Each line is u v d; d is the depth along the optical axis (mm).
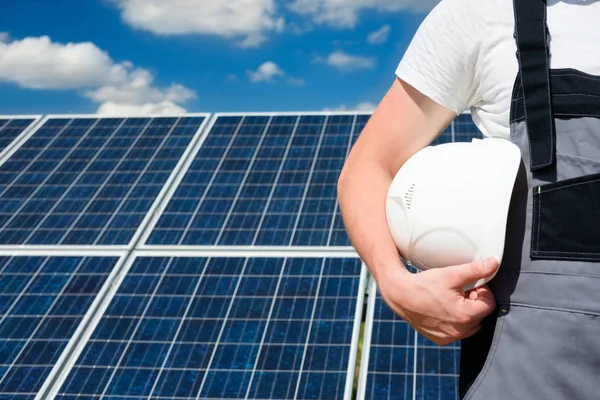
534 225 1715
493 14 1915
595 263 1631
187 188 14617
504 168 1766
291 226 13117
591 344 1604
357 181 2113
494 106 1936
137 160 15906
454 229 1794
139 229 13422
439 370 9875
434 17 2051
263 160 15250
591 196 1638
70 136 17344
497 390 1707
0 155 16594
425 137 2127
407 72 2096
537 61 1779
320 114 16828
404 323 10797
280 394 9727
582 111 1704
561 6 1833
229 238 12992
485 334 1798
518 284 1735
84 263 12734
